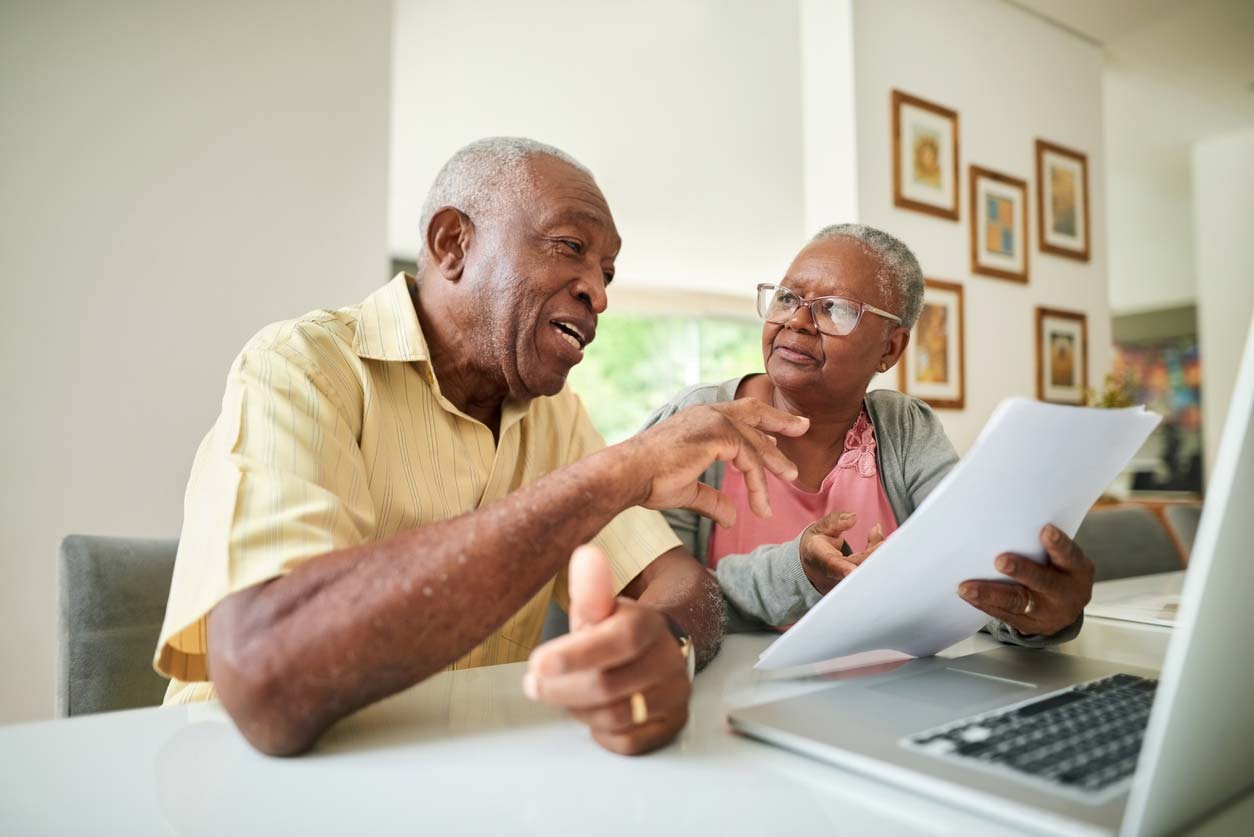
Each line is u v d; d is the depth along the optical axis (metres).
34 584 2.14
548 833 0.44
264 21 2.53
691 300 9.16
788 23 3.84
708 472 1.34
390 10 2.78
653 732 0.54
